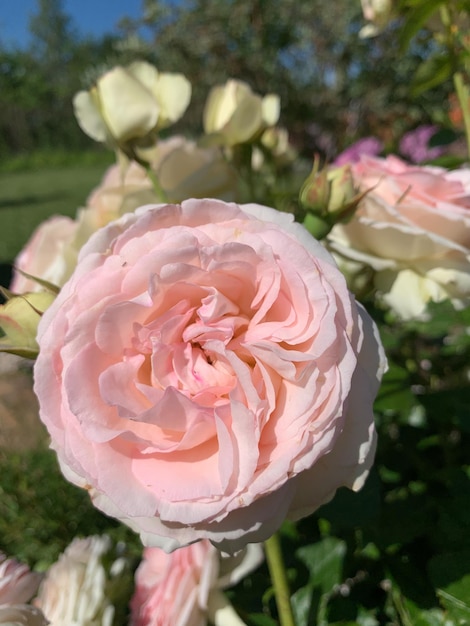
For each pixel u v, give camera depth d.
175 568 0.20
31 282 0.23
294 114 1.13
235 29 1.19
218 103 0.24
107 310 0.12
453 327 0.26
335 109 1.18
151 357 0.12
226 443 0.12
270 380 0.12
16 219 2.11
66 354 0.12
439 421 0.25
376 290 0.20
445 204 0.18
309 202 0.17
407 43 0.25
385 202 0.18
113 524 0.42
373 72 1.13
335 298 0.12
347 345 0.12
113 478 0.12
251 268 0.12
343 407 0.12
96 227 0.21
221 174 0.24
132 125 0.21
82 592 0.21
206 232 0.13
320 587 0.21
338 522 0.19
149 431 0.12
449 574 0.18
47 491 0.42
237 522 0.12
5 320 0.15
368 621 0.21
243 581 0.23
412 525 0.20
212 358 0.13
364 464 0.13
